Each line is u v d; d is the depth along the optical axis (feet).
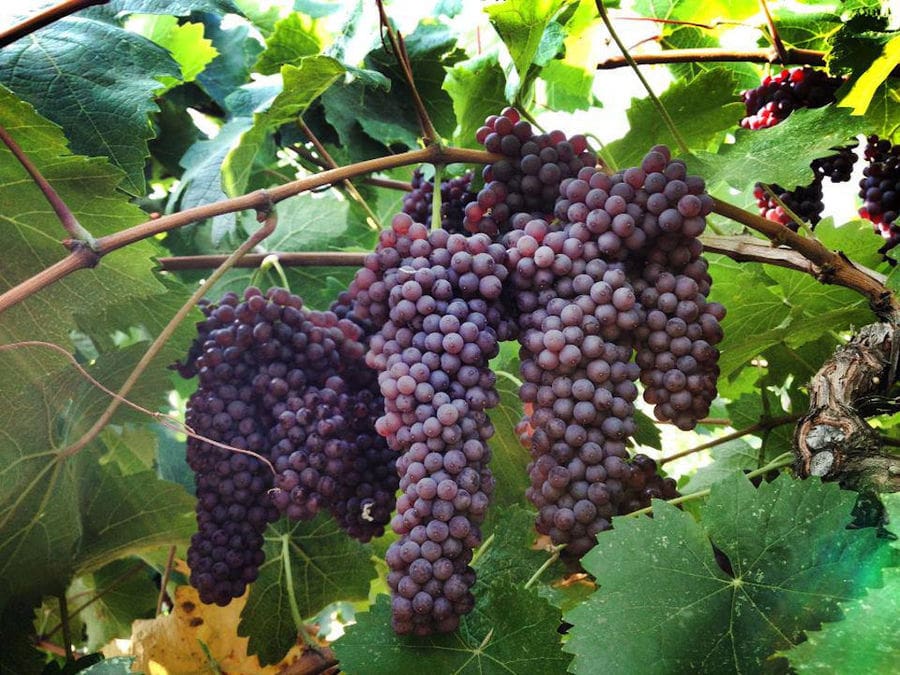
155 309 2.45
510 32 2.26
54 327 2.18
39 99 2.29
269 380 2.18
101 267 2.13
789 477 1.80
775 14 2.89
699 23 3.00
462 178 2.39
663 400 1.90
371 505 2.11
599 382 1.82
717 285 2.58
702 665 1.66
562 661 1.82
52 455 2.27
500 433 2.64
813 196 2.62
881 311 2.09
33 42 2.39
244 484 2.14
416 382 1.79
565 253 1.90
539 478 1.84
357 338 2.30
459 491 1.71
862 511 1.79
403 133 2.90
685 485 3.04
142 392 2.35
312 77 2.37
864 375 1.96
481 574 2.19
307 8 3.09
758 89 2.73
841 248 2.61
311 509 2.10
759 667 1.65
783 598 1.70
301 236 3.33
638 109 2.52
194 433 2.11
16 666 2.31
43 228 2.13
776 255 2.16
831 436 1.88
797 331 2.40
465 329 1.81
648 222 1.90
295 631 2.66
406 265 1.91
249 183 3.29
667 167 1.91
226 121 3.36
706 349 1.88
